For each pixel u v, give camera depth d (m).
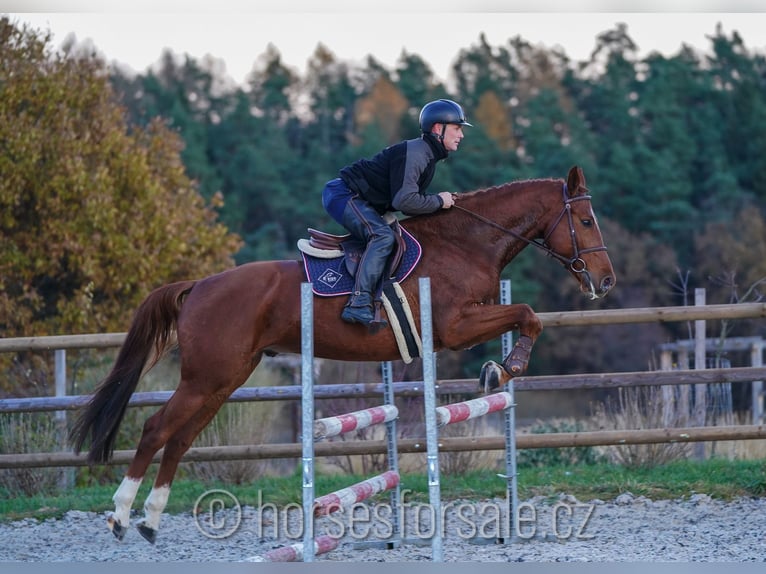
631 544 6.86
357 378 11.41
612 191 41.56
